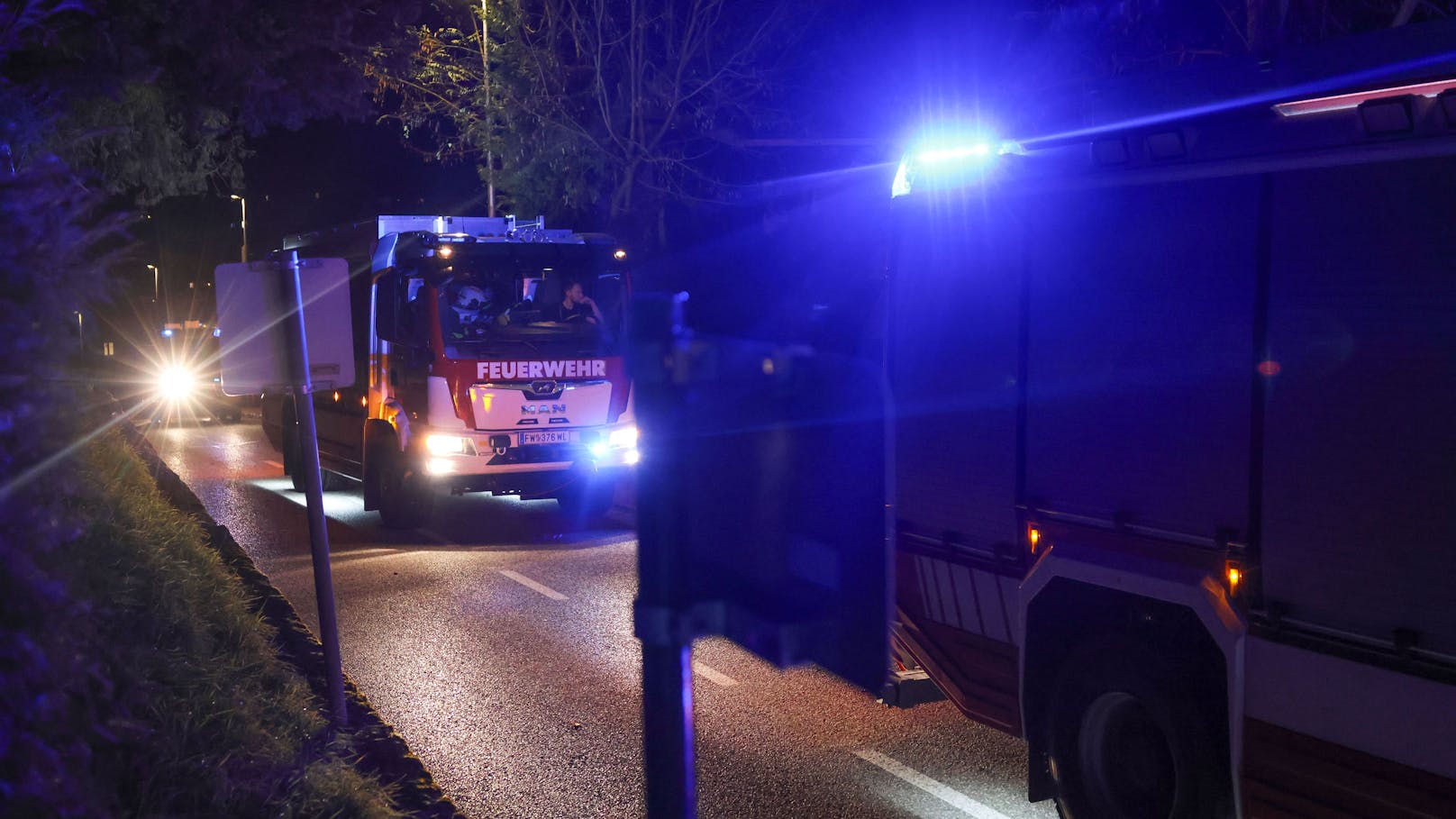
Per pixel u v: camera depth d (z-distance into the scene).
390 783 5.16
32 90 7.46
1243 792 3.98
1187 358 4.21
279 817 4.36
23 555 3.87
